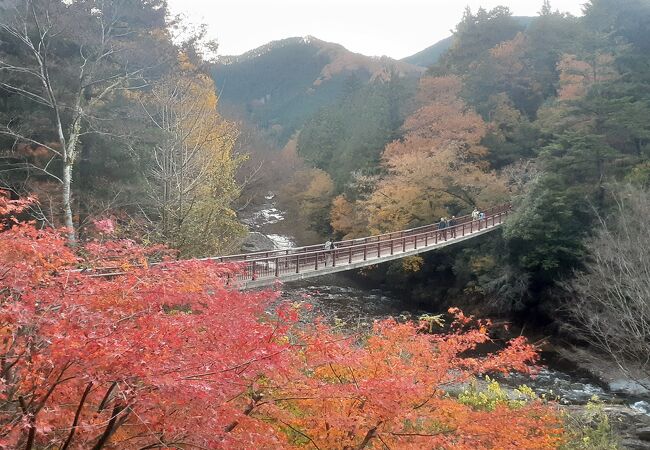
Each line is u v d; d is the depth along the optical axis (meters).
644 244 14.09
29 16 15.42
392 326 6.76
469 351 19.73
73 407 4.16
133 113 17.00
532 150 32.59
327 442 5.24
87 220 15.08
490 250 26.05
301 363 5.14
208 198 16.03
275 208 49.72
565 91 32.66
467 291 25.94
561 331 20.42
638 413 11.76
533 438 6.08
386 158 33.84
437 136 32.78
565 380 16.19
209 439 3.88
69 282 4.72
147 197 16.02
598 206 21.03
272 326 5.06
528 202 22.77
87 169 17.36
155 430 3.91
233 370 3.98
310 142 52.31
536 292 23.30
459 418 5.66
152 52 18.47
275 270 15.67
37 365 3.46
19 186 15.25
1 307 3.72
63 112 16.55
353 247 19.25
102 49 15.65
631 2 33.97
